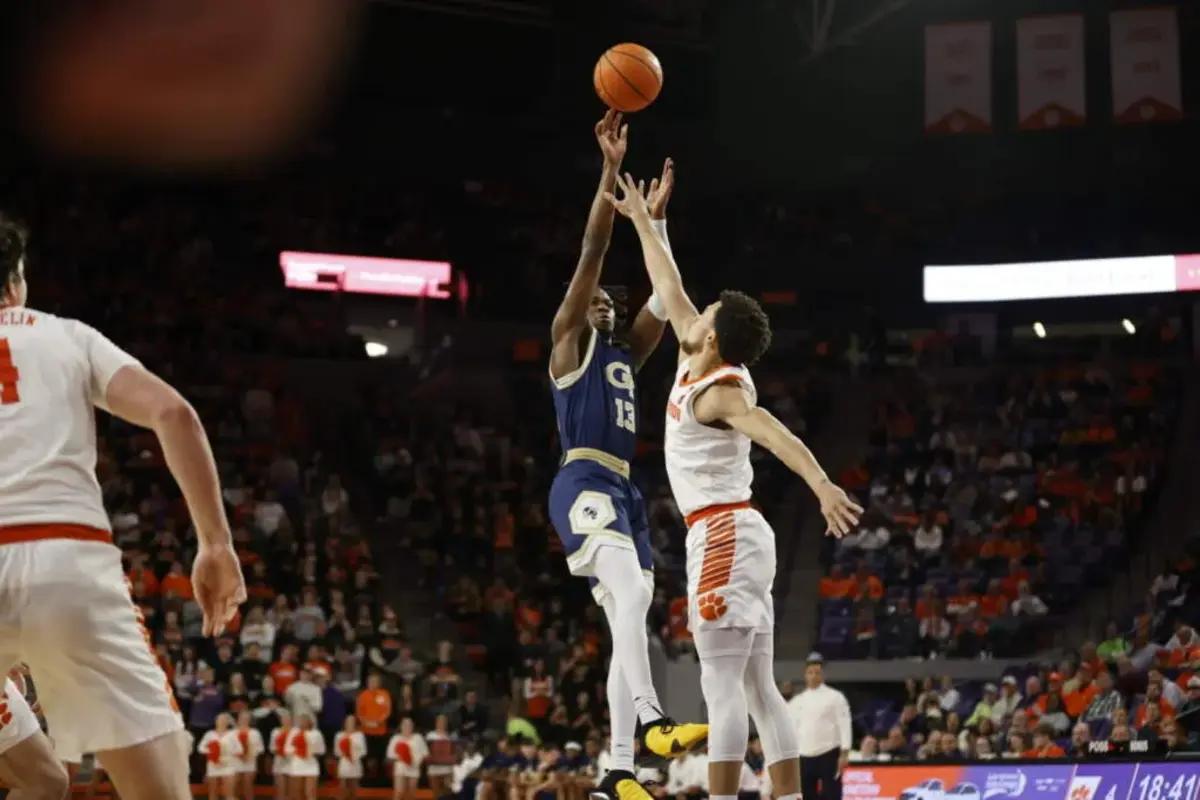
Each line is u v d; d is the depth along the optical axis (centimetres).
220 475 2369
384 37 2842
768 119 2992
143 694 383
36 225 2720
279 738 1758
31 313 405
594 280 673
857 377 2802
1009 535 2302
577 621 2200
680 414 597
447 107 2948
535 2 2778
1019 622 2109
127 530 2131
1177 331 2703
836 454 2642
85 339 400
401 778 1791
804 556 2395
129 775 381
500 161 3019
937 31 2502
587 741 1803
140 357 2592
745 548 584
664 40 2878
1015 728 1611
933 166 3002
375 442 2581
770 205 3030
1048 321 2873
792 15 2900
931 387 2752
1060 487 2391
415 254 2920
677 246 2973
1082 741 1584
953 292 2812
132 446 2344
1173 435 2516
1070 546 2278
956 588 2198
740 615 578
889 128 2978
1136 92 2442
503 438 2608
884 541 2314
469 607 2225
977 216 2936
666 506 2420
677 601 2138
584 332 686
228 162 2880
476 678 2144
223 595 381
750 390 581
